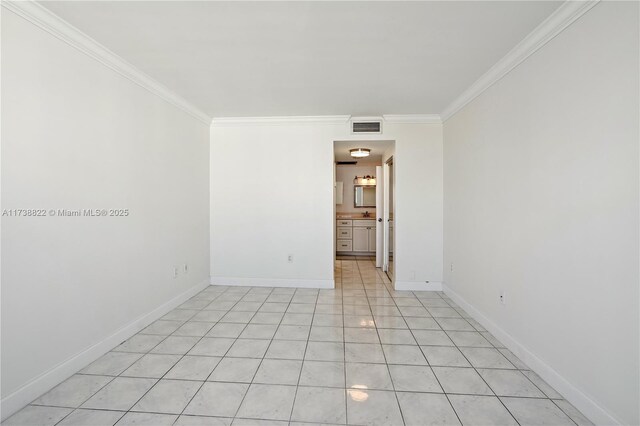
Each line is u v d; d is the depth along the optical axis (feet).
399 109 13.38
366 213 25.79
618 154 5.22
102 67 8.23
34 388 6.33
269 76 9.86
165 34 7.40
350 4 6.24
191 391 6.67
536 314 7.41
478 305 10.61
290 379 7.15
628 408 5.06
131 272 9.38
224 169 15.10
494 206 9.43
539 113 7.29
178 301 12.17
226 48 8.09
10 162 5.96
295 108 13.24
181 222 12.39
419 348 8.70
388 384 6.97
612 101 5.33
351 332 9.79
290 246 15.02
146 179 10.09
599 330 5.61
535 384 6.97
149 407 6.14
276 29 7.20
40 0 6.06
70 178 7.26
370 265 20.75
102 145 8.24
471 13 6.51
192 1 6.13
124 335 9.04
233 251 15.20
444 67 9.16
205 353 8.36
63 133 7.08
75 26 7.02
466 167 11.55
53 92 6.83
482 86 10.00
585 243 5.92
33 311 6.35
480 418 5.86
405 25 7.00
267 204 15.03
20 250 6.12
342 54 8.40
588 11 5.82
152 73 9.63
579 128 6.06
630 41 4.99
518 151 8.15
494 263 9.44
